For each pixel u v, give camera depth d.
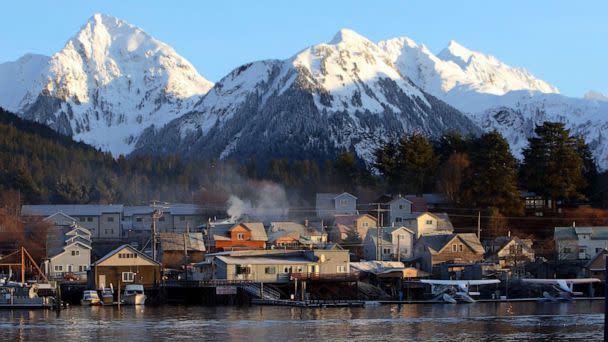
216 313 182.62
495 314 178.75
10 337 147.88
